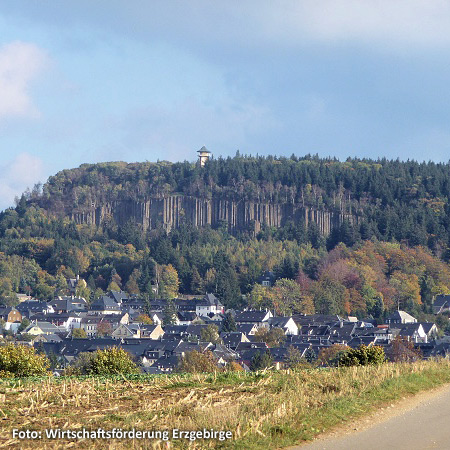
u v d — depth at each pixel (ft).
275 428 158.20
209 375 233.76
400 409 182.60
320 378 214.69
